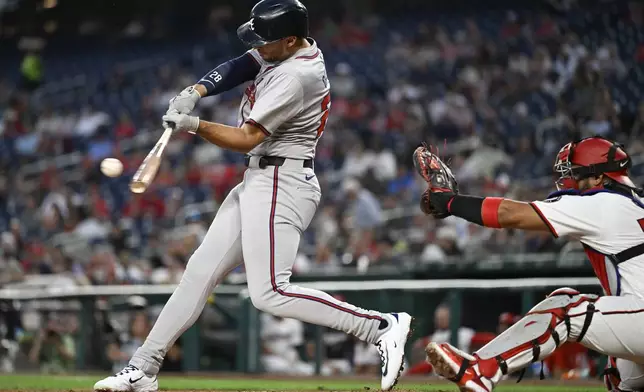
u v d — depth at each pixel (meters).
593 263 13.13
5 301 31.70
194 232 34.00
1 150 64.31
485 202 12.92
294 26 13.89
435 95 54.16
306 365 29.58
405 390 17.02
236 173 49.41
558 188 13.99
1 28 79.38
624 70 41.78
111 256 36.03
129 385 14.79
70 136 63.88
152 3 81.81
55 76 79.44
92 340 30.59
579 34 47.59
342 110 54.91
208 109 60.09
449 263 28.48
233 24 78.62
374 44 66.00
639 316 12.44
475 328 27.70
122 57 79.88
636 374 14.34
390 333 14.03
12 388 20.00
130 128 61.75
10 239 44.38
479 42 58.16
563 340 12.60
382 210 41.44
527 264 26.92
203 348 29.36
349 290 27.83
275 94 13.71
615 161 13.11
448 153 44.06
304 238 41.50
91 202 49.72
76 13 81.50
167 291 30.48
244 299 28.48
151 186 50.41
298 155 14.28
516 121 45.19
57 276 37.41
